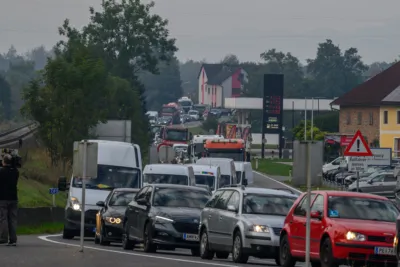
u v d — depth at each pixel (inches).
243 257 2960.1
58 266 2381.9
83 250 2965.1
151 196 3476.9
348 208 2689.5
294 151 2479.1
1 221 3058.6
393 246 2539.4
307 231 2444.6
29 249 2950.3
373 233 2554.1
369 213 2682.1
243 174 7317.9
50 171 7588.6
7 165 3029.0
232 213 3078.2
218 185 6028.5
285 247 2864.2
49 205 5999.0
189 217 3346.5
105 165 4611.2
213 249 3171.8
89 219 4328.3
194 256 3417.8
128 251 3368.6
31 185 6747.1
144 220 3405.5
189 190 3545.8
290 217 2866.6
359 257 2544.3
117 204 3959.2
